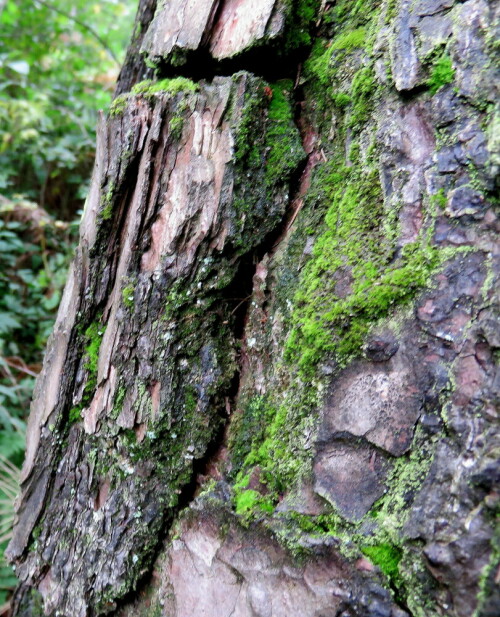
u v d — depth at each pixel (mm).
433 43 285
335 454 289
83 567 363
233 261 333
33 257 922
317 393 297
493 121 262
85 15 1186
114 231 368
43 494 394
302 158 333
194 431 340
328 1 339
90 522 367
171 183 342
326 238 313
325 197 320
